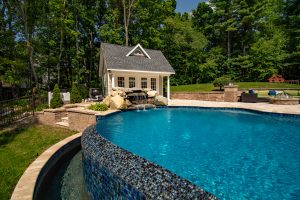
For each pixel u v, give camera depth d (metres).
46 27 24.17
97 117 11.11
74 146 8.85
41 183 5.55
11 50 21.78
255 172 5.51
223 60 38.94
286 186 4.71
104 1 35.69
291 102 16.61
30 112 13.70
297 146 7.75
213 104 18.20
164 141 8.62
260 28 39.81
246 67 35.34
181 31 35.47
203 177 5.25
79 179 6.61
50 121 11.80
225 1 39.66
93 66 36.72
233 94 20.22
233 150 7.39
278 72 35.16
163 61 24.62
